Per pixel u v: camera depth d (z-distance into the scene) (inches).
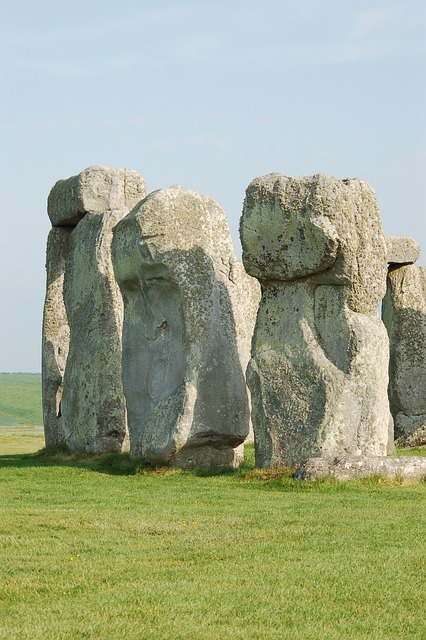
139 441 1073.5
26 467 1131.9
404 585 585.9
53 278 1417.3
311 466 910.4
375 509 784.3
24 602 557.6
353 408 954.7
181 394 1043.3
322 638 508.7
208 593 567.5
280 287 994.1
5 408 3678.6
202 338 1051.9
